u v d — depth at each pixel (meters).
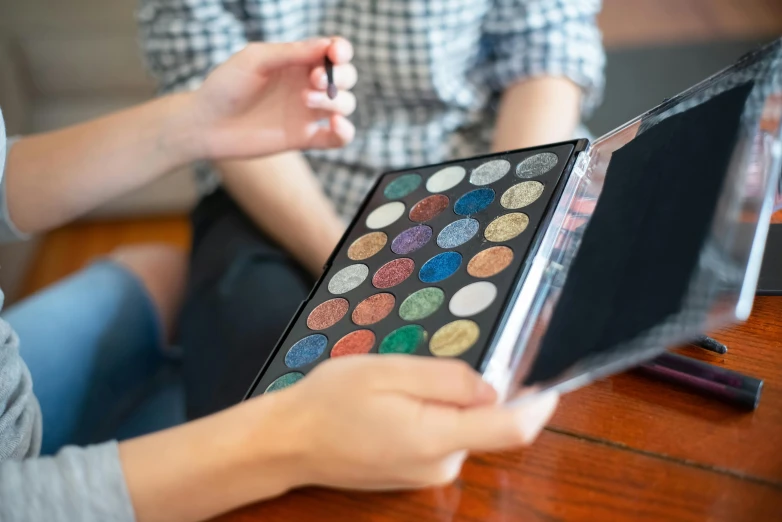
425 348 0.34
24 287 1.31
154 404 0.71
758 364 0.38
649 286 0.30
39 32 1.28
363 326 0.37
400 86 0.74
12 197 0.55
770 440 0.33
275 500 0.34
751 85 0.36
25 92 1.32
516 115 0.71
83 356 0.65
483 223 0.41
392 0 0.68
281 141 0.56
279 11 0.70
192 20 0.68
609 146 0.43
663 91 1.33
